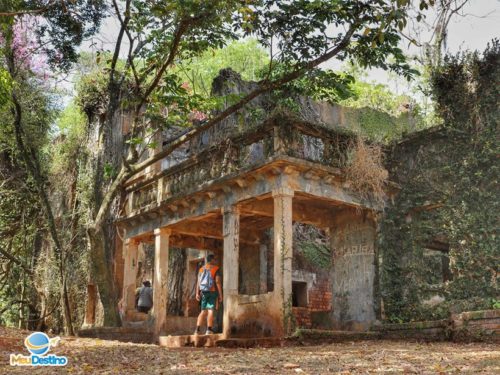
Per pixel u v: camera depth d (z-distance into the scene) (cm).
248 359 723
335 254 1426
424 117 2061
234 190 1308
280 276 1141
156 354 812
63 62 1706
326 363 664
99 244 1504
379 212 1355
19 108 1822
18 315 2405
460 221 1271
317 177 1239
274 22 1190
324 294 1925
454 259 1269
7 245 2314
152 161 1459
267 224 1634
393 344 1005
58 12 1495
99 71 2244
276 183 1195
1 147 2172
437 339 1102
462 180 1284
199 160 1444
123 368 635
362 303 1338
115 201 2050
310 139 1493
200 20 1177
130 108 2152
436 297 1277
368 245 1358
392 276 1326
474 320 1034
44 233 2319
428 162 1355
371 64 1224
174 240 1647
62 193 2334
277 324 1121
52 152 2411
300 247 1900
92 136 2270
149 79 1989
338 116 1889
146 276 2003
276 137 1205
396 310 1299
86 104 2267
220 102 1470
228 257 1284
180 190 1503
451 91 1337
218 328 1645
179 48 1420
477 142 1275
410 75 1239
